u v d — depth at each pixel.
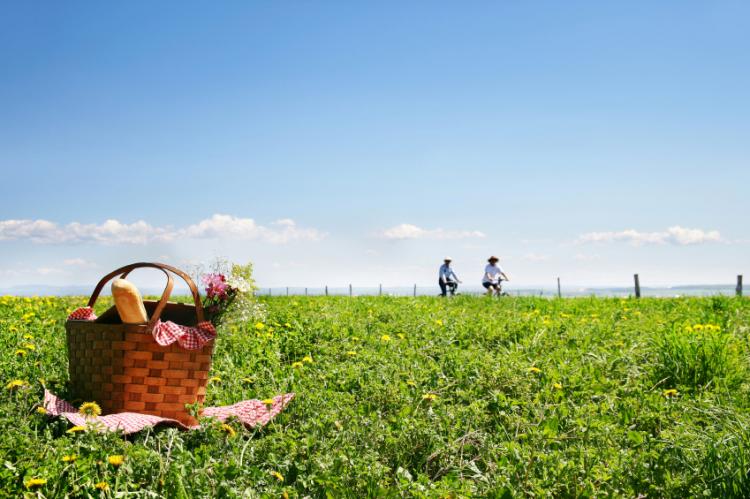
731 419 4.80
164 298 4.45
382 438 4.18
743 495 3.38
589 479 3.55
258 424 4.41
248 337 7.75
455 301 16.47
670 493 3.46
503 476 3.57
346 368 6.35
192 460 3.62
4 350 6.62
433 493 3.34
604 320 10.52
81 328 4.60
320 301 15.03
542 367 6.32
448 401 5.47
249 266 5.14
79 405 4.66
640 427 4.76
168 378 4.52
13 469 3.22
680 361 6.31
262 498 3.28
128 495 3.20
